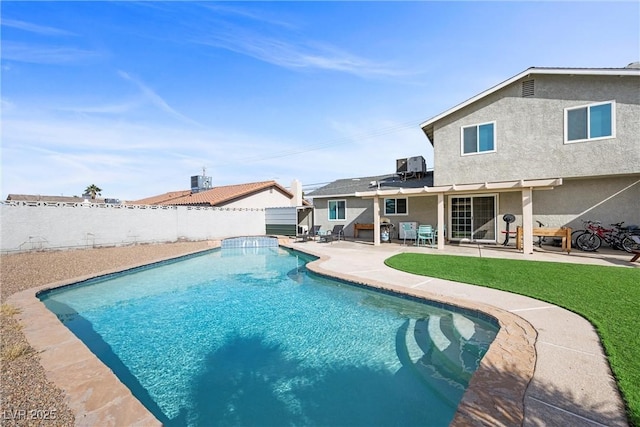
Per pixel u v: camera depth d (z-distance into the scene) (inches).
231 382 171.2
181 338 227.9
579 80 472.1
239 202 983.0
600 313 199.2
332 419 140.0
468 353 191.6
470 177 560.7
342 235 794.8
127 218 660.7
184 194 1293.1
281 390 163.8
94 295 339.6
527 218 438.0
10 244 503.8
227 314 275.1
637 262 365.7
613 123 448.1
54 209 554.3
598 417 104.8
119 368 187.8
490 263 376.8
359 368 181.9
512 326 186.4
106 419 112.3
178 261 539.5
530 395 117.2
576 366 137.9
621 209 470.0
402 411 144.3
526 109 510.9
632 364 136.0
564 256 418.3
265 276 429.4
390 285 291.9
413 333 226.1
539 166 502.6
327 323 249.3
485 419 104.6
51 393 128.3
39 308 240.8
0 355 160.4
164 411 149.0
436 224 645.3
